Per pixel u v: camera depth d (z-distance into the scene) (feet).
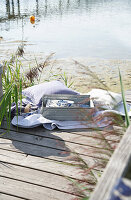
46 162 6.55
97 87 4.79
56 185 5.73
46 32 31.63
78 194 4.96
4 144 7.38
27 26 35.09
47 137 7.75
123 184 1.77
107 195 1.78
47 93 9.78
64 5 59.00
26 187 5.68
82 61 19.94
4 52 21.53
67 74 16.38
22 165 6.43
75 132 8.01
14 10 49.39
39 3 61.82
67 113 8.51
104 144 4.55
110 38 28.84
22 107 9.29
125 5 59.36
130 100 10.46
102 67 18.49
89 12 49.34
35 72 10.75
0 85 8.49
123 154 2.23
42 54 21.52
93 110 4.98
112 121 4.66
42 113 8.57
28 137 7.76
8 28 33.32
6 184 5.77
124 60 20.52
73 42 26.68
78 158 5.25
